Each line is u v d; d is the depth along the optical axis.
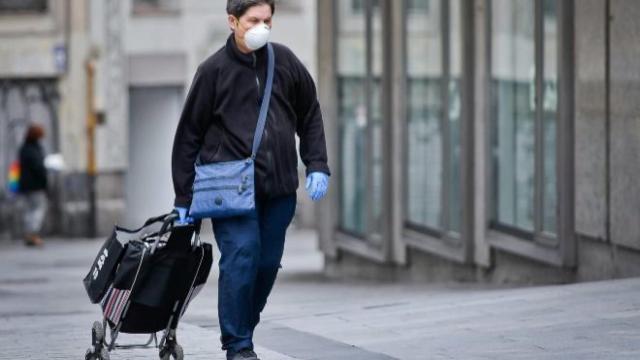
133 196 73.25
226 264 18.03
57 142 70.31
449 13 37.66
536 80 31.94
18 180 63.56
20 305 33.16
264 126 18.02
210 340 22.09
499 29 34.69
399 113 41.62
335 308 26.91
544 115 31.67
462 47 36.50
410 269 41.75
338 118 46.34
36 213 63.84
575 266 30.80
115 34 71.19
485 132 35.56
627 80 27.77
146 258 17.91
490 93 35.41
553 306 23.56
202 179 18.00
